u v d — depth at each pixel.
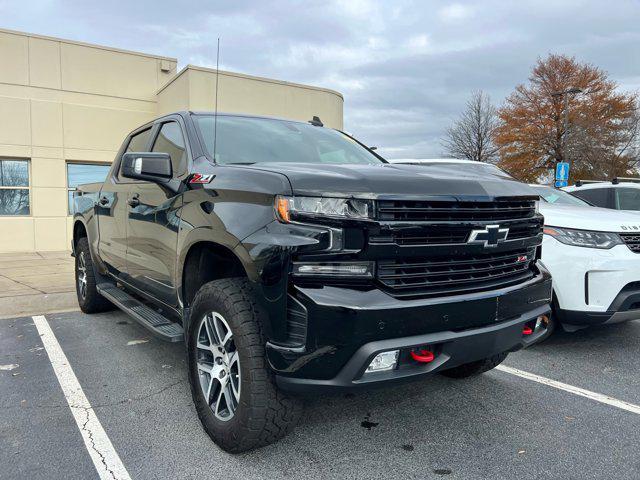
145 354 4.42
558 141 34.97
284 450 2.80
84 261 5.59
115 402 3.41
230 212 2.66
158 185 3.55
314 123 4.45
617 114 34.78
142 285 3.95
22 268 9.14
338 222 2.30
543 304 3.04
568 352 4.71
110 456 2.71
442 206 2.51
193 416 3.21
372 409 3.36
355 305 2.26
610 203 8.85
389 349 2.31
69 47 12.65
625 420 3.26
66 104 12.67
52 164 12.59
